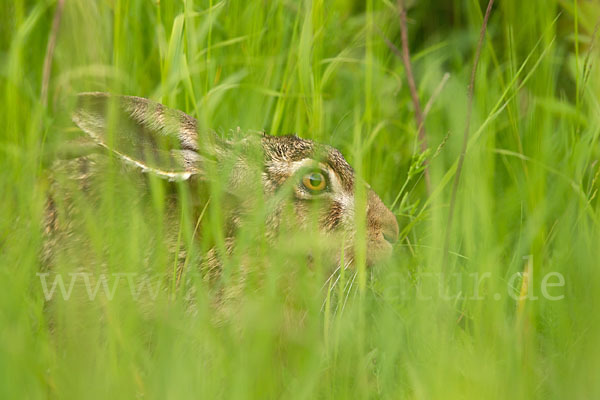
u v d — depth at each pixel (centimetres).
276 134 925
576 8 923
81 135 891
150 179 751
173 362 609
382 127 1015
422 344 680
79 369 638
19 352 593
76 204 765
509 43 987
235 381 604
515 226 897
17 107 916
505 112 1023
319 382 665
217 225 730
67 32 967
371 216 814
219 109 956
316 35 925
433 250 775
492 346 677
